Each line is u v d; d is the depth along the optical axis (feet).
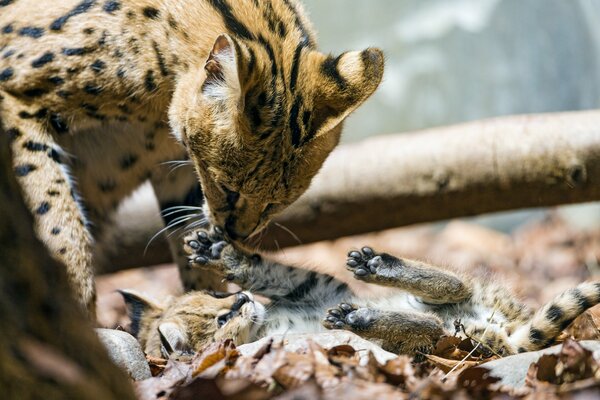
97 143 31.37
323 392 19.20
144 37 28.94
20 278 14.12
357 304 28.50
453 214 43.91
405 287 28.02
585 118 42.68
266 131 28.19
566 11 69.87
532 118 43.27
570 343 21.21
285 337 23.82
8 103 28.19
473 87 69.46
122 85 28.91
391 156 43.29
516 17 69.62
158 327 28.58
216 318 29.17
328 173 43.19
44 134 28.50
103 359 14.66
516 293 32.09
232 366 21.38
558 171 42.04
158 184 33.81
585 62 69.92
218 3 29.76
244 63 26.78
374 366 21.12
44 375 13.32
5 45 28.48
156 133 31.30
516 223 67.77
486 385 20.61
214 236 29.81
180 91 29.43
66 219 27.73
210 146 29.07
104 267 36.45
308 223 43.55
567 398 18.93
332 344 23.41
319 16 70.74
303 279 30.25
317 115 29.35
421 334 26.23
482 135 42.88
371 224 44.16
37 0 28.94
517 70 69.41
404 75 69.67
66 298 14.71
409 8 70.23
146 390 21.34
